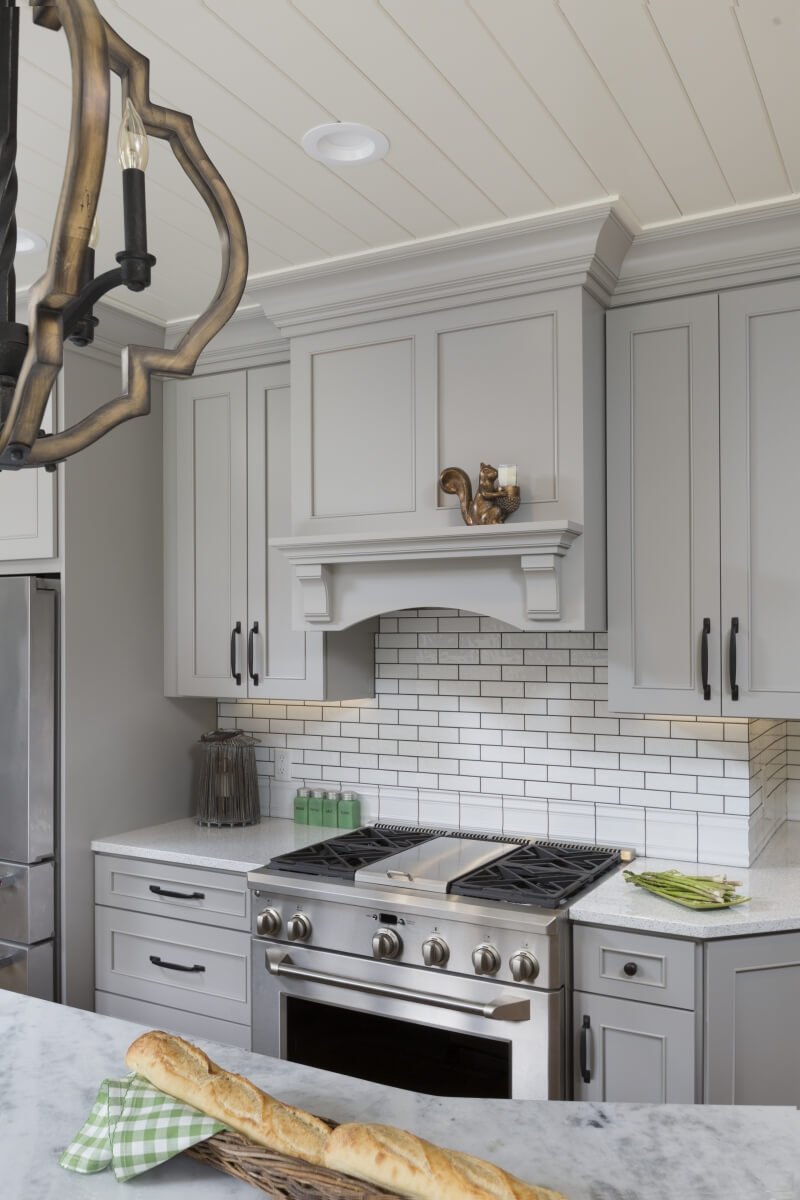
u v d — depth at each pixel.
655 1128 1.38
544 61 1.84
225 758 3.48
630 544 2.74
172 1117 1.30
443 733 3.36
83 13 0.85
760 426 2.58
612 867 2.81
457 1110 1.44
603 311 2.79
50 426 3.16
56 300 0.88
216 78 1.89
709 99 1.97
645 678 2.71
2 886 3.10
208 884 2.99
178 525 3.53
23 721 3.07
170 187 2.31
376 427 2.91
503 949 2.39
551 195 2.41
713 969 2.27
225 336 3.35
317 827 3.46
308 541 2.86
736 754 2.83
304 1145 1.23
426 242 2.68
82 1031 1.77
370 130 2.09
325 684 3.18
